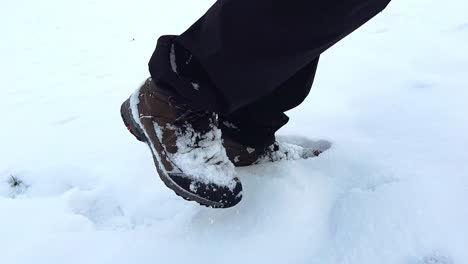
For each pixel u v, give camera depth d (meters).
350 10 0.93
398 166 1.36
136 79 2.67
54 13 4.71
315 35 0.96
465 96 1.77
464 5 2.92
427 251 1.05
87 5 4.86
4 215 1.38
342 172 1.37
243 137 1.37
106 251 1.18
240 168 1.43
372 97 1.90
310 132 1.67
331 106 1.88
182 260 1.13
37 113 2.28
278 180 1.34
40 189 1.58
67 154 1.77
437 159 1.36
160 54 1.10
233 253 1.13
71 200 1.46
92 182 1.57
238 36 0.98
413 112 1.71
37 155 1.79
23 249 1.21
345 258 1.07
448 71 2.04
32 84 2.80
